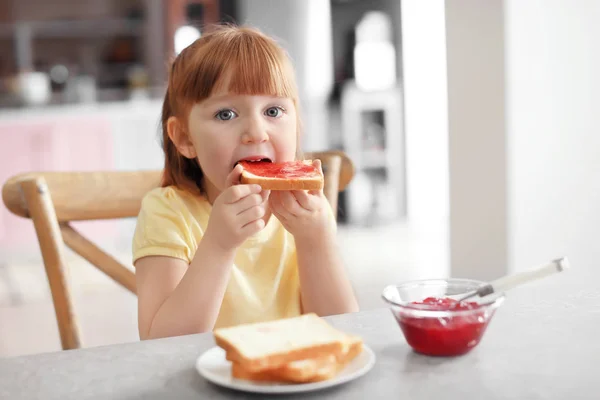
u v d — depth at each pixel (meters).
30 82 5.03
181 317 0.97
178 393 0.66
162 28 5.88
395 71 5.24
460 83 2.44
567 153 2.42
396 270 3.88
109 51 5.97
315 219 1.06
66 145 4.50
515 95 2.33
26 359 0.76
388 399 0.63
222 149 1.10
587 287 0.98
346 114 5.25
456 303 0.75
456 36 2.43
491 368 0.69
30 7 5.79
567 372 0.68
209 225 0.98
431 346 0.72
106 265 1.22
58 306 1.09
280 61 1.12
